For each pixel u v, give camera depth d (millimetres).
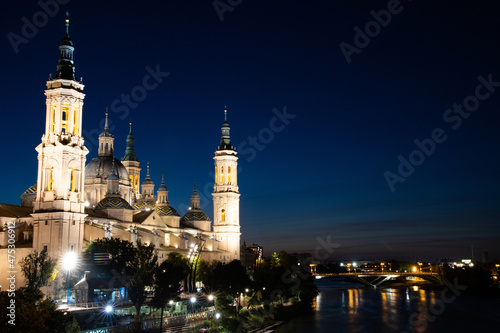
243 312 152875
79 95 147875
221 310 133125
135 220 190000
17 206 159000
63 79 145375
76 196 144000
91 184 199000
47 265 121438
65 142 142625
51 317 84750
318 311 197000
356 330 150875
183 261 155000
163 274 123375
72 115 145750
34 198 168000
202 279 172500
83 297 114750
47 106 145125
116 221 174000
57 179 141875
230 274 154750
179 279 129250
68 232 139625
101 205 179875
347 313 190125
